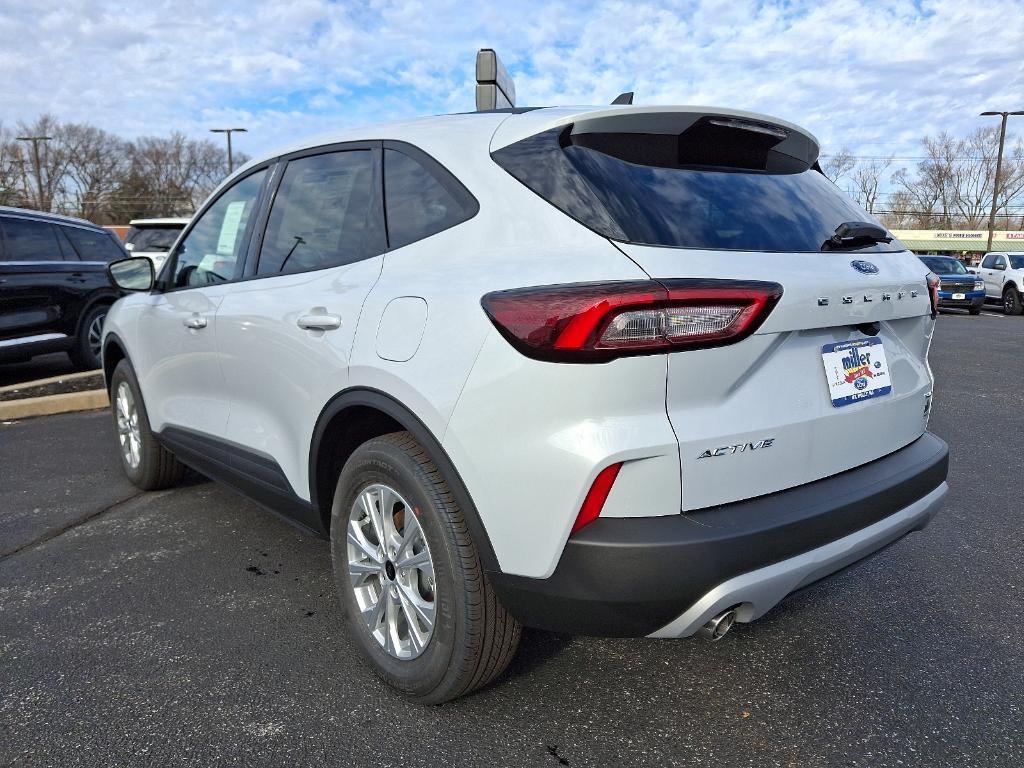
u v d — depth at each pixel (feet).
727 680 7.99
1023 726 7.22
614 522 5.90
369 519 7.88
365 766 6.64
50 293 24.36
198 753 6.79
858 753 6.84
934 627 9.12
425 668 7.13
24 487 14.44
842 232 7.42
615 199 6.51
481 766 6.65
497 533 6.31
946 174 254.68
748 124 7.66
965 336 44.04
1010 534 12.08
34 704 7.52
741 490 6.29
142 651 8.51
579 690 7.78
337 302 7.95
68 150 248.93
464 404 6.33
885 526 7.14
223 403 10.38
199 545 11.58
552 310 5.86
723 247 6.49
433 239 7.41
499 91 20.56
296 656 8.40
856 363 7.29
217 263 10.81
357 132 9.05
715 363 6.03
